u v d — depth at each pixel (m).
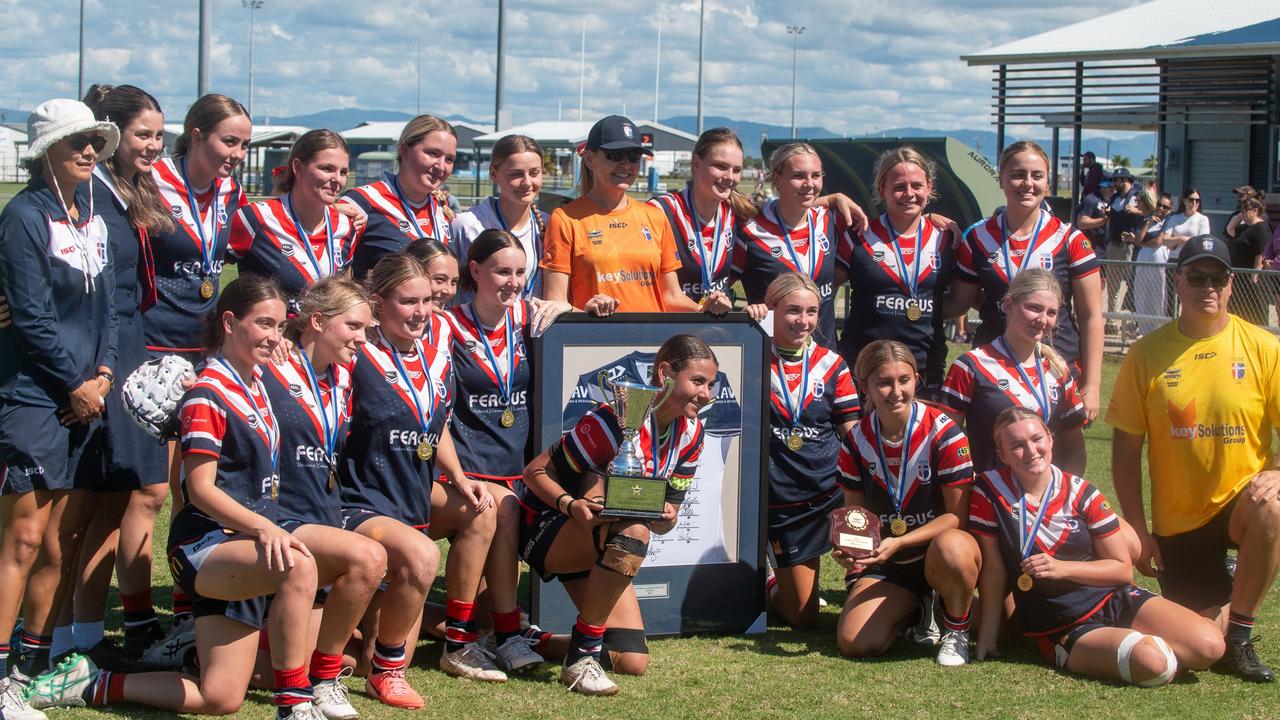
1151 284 15.25
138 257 5.18
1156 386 5.53
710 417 5.76
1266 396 5.41
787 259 6.36
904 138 16.77
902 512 5.53
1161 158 22.39
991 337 6.39
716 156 6.21
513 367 5.43
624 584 4.84
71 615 5.25
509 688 4.93
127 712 4.48
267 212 5.82
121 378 4.98
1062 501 5.30
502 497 5.25
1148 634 5.12
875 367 5.37
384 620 4.69
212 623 4.45
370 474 4.91
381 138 56.12
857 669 5.23
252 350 4.38
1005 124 22.77
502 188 6.31
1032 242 6.30
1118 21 23.16
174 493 5.59
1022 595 5.29
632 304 6.16
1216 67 20.69
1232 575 6.01
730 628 5.81
